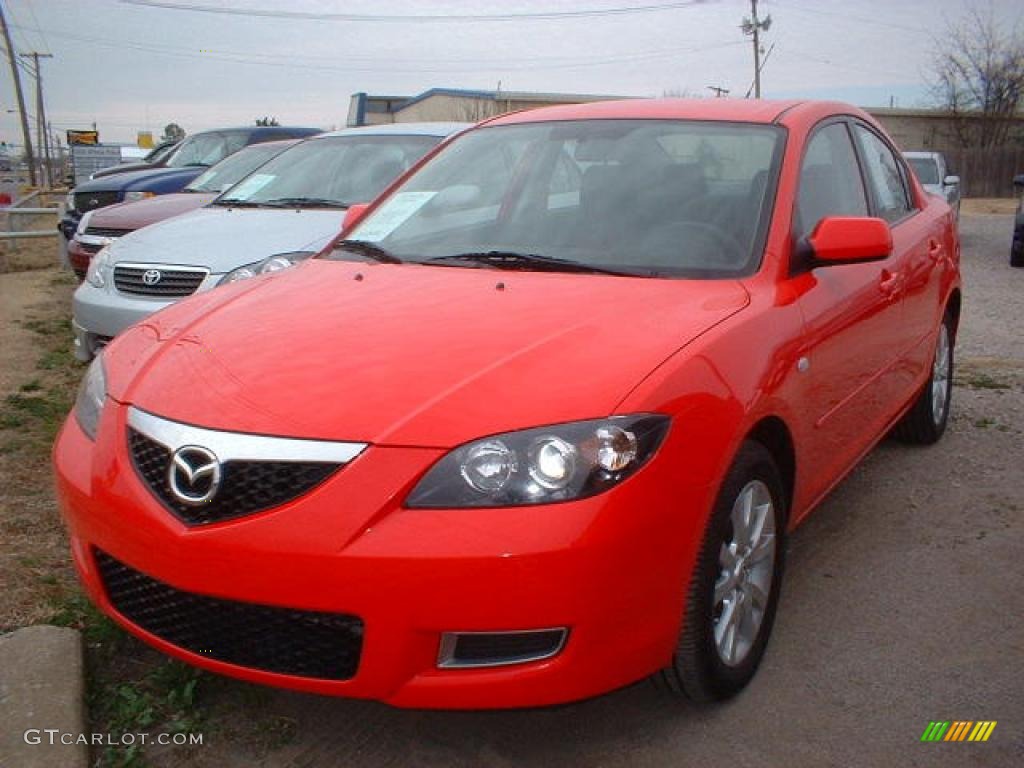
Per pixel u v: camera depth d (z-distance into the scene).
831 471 3.77
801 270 3.53
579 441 2.50
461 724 3.00
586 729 2.97
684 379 2.72
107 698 3.07
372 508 2.45
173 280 6.15
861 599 3.77
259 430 2.59
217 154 13.49
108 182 11.81
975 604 3.74
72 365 7.16
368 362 2.79
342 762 2.83
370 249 3.96
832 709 3.06
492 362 2.74
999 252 16.84
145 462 2.78
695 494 2.66
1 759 2.70
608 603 2.49
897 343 4.41
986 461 5.29
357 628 2.49
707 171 3.81
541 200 3.93
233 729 2.96
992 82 42.09
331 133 8.32
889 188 4.88
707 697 2.95
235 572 2.51
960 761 2.82
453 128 7.92
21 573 3.77
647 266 3.47
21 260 14.07
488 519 2.43
